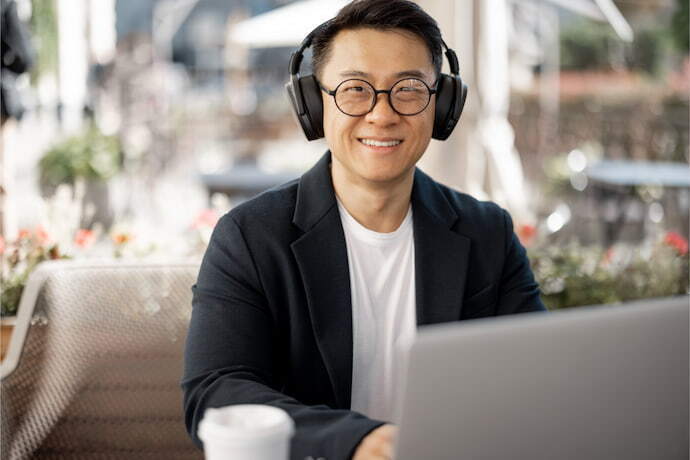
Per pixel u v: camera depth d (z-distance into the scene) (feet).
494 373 2.54
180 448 5.61
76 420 5.47
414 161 4.65
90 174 23.04
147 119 36.58
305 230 4.78
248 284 4.68
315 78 4.77
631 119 31.01
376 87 4.52
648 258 10.69
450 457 2.57
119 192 25.89
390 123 4.51
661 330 2.78
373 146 4.57
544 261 10.30
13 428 5.26
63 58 21.58
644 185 21.94
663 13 39.78
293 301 4.72
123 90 37.17
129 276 5.72
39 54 21.77
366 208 4.85
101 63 33.94
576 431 2.71
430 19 4.58
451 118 4.87
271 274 4.71
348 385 4.68
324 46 4.66
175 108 39.78
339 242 4.80
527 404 2.61
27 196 20.99
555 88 36.78
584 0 19.80
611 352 2.69
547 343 2.59
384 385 4.86
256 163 34.63
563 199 24.49
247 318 4.59
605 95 37.70
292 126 40.55
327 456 3.39
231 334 4.51
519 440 2.63
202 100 44.01
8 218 14.69
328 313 4.69
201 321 4.57
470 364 2.51
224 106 42.24
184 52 49.32
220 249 4.74
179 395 5.63
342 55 4.56
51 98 23.34
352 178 4.79
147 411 5.60
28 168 23.31
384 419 4.86
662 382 2.82
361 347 4.82
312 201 4.84
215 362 4.39
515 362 2.56
